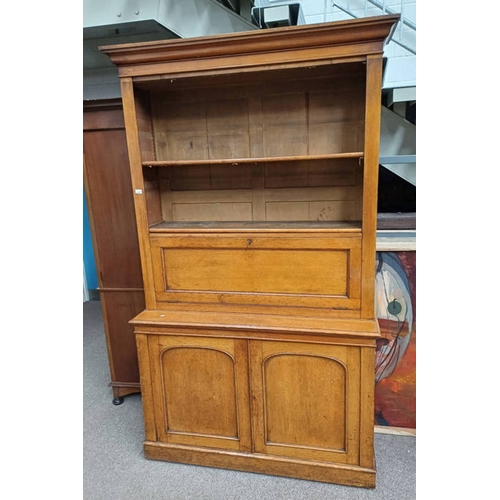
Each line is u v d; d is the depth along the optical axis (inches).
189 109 74.7
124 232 86.0
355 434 64.0
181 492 65.8
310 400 64.9
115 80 109.7
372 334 59.4
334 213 73.2
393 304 75.9
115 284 88.8
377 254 75.2
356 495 63.9
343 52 56.2
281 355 64.3
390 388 78.4
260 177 74.9
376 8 112.7
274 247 65.2
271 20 79.1
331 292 64.7
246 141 74.0
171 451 72.4
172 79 64.0
